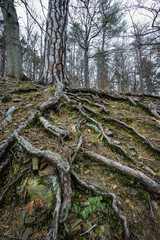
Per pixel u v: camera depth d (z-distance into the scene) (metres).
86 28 7.59
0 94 2.89
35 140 1.69
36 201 1.16
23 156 1.49
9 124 1.90
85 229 1.06
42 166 1.36
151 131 2.38
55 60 4.12
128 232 1.04
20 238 0.95
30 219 1.05
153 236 1.07
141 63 11.48
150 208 1.25
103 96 3.90
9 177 1.34
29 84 4.08
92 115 2.75
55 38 4.14
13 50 4.84
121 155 1.79
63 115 2.71
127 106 3.49
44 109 2.52
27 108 2.42
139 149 1.96
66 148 1.69
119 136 2.20
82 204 1.21
